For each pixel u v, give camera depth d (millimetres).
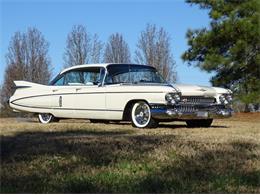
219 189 5168
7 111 21375
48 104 12000
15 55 31562
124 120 10711
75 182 5297
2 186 5141
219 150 6852
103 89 10969
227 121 15000
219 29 22125
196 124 11227
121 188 5133
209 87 10828
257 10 21531
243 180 5496
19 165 5961
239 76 22078
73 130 9266
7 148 6805
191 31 23328
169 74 32281
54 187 5133
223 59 21578
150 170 5840
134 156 6430
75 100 11492
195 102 10352
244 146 7215
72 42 31266
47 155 6438
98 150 6707
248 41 21312
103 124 11086
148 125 10242
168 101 10047
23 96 12477
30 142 7258
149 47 32312
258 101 21016
